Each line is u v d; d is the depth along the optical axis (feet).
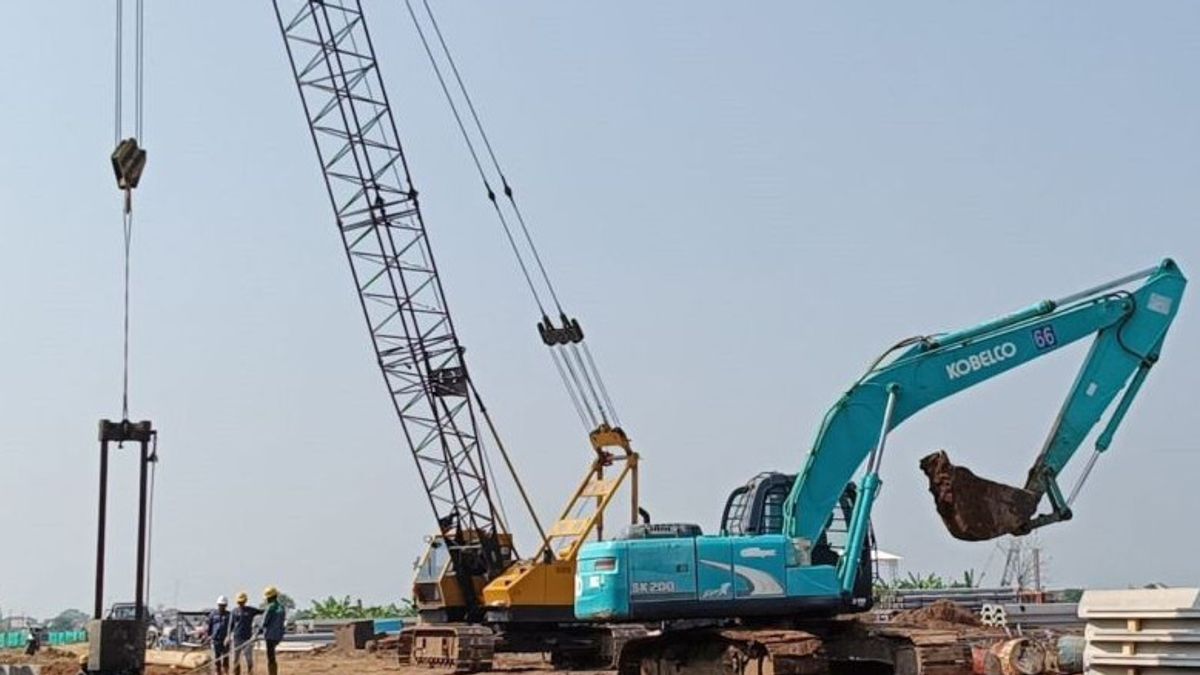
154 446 77.20
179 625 209.56
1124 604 46.39
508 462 153.38
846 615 88.84
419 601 152.76
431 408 154.81
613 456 145.89
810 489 85.15
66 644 262.67
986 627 124.06
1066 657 90.12
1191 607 45.01
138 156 83.97
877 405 85.51
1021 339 86.02
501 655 156.15
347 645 183.01
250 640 107.14
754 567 83.41
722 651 86.17
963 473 80.23
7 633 269.85
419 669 136.56
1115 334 85.30
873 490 84.53
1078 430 83.76
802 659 81.00
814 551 87.10
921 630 87.10
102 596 76.02
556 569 139.54
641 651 93.25
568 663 142.00
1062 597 203.51
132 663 75.72
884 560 158.40
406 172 154.92
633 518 143.64
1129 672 45.88
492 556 150.41
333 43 152.76
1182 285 86.02
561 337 148.36
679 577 83.15
